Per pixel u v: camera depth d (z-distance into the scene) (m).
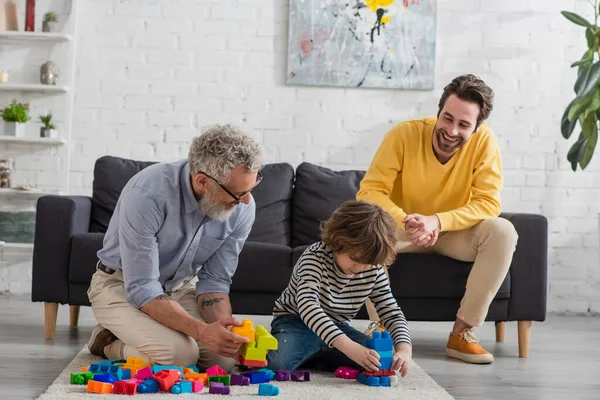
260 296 3.23
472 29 4.49
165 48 4.45
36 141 4.30
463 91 2.90
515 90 4.50
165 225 2.26
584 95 3.95
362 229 2.16
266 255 3.21
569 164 4.50
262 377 2.24
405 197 3.15
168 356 2.26
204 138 2.13
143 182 2.24
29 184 4.42
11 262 4.45
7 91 4.43
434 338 3.50
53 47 4.43
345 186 3.88
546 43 4.50
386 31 4.44
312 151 4.47
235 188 2.13
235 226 2.41
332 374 2.45
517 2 4.49
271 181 3.89
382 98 4.48
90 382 2.05
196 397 2.00
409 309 3.12
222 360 2.37
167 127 4.45
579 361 3.00
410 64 4.45
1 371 2.43
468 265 3.09
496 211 3.02
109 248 2.44
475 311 2.90
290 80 4.43
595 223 4.50
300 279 2.32
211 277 2.47
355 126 4.48
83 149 4.45
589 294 4.50
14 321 3.52
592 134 4.07
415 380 2.40
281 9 4.46
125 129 4.44
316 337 2.39
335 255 2.27
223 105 4.46
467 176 3.10
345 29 4.43
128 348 2.37
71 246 3.15
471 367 2.79
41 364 2.56
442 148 3.00
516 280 3.08
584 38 4.50
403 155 3.13
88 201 3.56
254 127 4.46
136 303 2.27
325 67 4.43
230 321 2.19
